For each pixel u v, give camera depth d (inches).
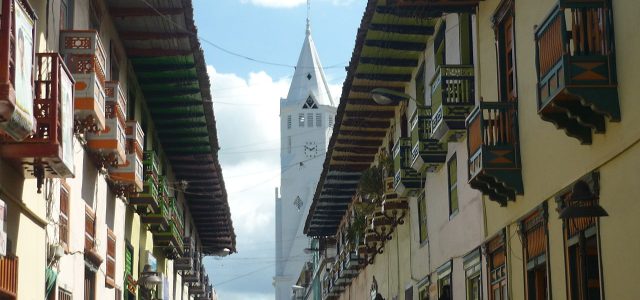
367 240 1195.3
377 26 891.4
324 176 1466.5
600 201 490.0
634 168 448.1
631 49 442.3
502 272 684.1
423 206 999.0
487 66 709.3
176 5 827.4
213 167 1357.0
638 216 444.5
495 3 684.7
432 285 937.5
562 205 546.3
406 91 1043.3
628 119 450.0
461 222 802.2
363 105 1111.6
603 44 465.7
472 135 661.3
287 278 4128.9
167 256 1300.4
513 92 652.1
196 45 906.1
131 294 1024.2
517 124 629.3
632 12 440.5
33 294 584.4
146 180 992.2
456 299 826.8
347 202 1620.3
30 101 486.9
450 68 766.5
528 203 611.2
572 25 470.9
